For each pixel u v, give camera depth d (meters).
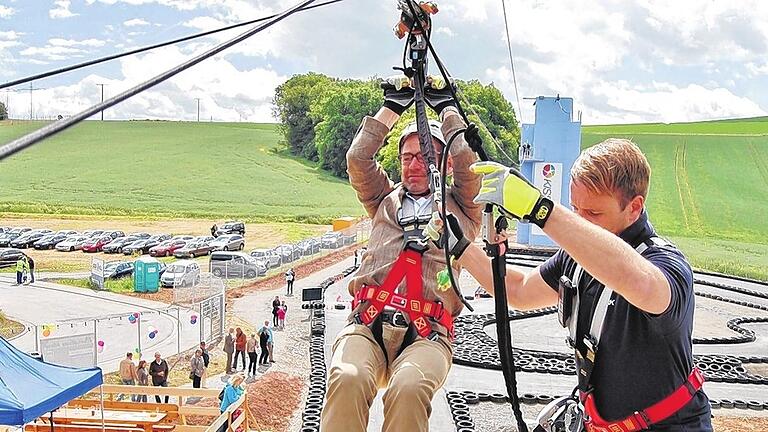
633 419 3.70
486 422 23.67
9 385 15.48
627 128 154.38
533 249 64.50
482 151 3.68
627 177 3.55
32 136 1.66
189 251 72.88
